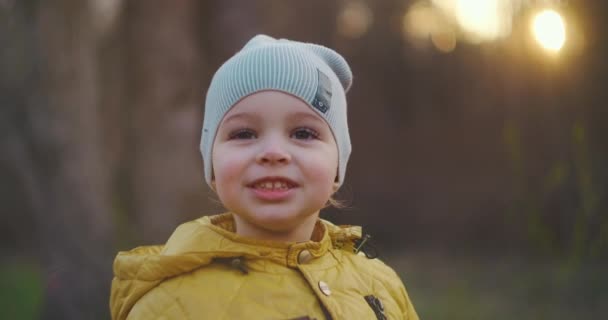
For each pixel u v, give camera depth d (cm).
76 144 679
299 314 205
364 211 1402
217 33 899
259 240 213
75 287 569
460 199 1309
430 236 1344
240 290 206
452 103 1352
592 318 694
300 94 216
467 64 1302
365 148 1427
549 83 613
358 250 244
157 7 867
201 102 920
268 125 213
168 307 205
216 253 209
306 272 213
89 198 673
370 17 1484
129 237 723
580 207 494
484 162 1295
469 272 1013
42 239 661
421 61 1408
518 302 786
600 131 595
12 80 687
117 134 876
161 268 209
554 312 737
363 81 1455
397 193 1388
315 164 212
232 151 212
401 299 239
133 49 873
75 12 690
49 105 679
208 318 201
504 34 678
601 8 548
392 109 1441
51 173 673
